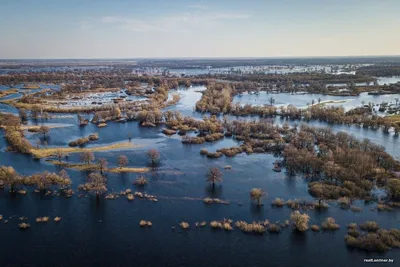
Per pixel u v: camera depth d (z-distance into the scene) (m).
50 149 184.88
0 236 104.31
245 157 176.75
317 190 130.75
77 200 127.50
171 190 136.38
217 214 117.56
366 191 130.00
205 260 94.38
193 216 116.44
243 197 129.88
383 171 145.62
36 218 113.94
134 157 175.00
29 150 179.38
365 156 150.88
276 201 123.69
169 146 196.00
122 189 136.88
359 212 117.12
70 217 115.56
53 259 94.50
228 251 98.12
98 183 132.00
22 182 137.00
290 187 138.62
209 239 103.75
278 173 153.50
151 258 95.25
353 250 97.31
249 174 152.50
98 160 162.50
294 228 108.38
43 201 126.19
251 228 107.50
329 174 142.25
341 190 130.12
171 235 105.94
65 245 100.62
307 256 95.12
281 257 95.00
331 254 95.75
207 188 138.12
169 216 116.56
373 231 105.19
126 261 94.12
